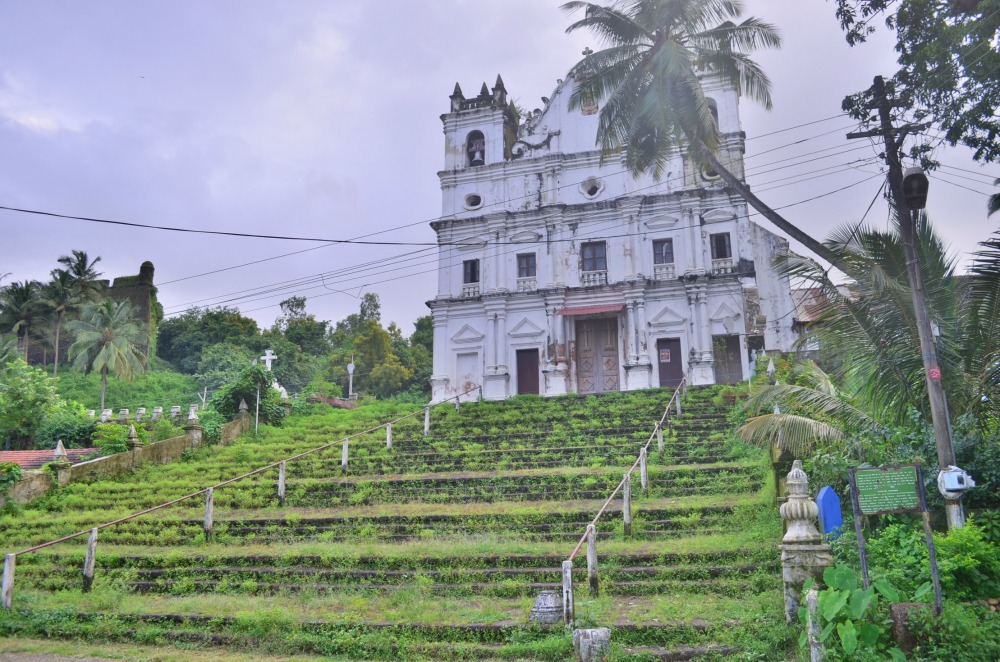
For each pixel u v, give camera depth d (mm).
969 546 8094
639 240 30844
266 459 20797
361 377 62688
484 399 28000
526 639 8102
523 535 12008
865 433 11070
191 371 66375
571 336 31203
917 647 6680
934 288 10891
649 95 16906
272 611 9234
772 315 30109
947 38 10984
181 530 13719
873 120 11383
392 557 11031
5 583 10242
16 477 17281
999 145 11438
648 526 11773
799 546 7820
